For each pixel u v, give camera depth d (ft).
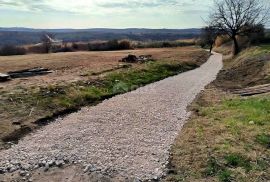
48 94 69.15
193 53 235.40
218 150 40.27
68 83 82.17
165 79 111.86
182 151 41.37
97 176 35.63
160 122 55.47
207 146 41.91
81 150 42.42
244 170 35.45
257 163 36.88
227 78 112.37
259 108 58.18
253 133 45.39
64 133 49.32
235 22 231.91
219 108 62.49
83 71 113.09
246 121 51.29
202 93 83.05
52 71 115.75
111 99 74.79
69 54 239.30
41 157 40.29
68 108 63.98
